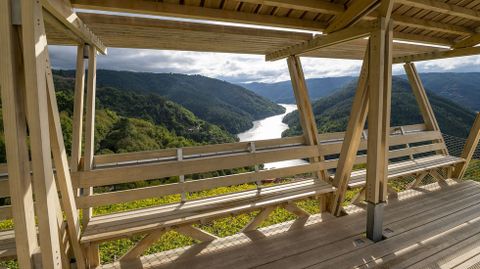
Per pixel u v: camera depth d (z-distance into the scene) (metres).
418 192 4.14
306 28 2.84
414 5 2.64
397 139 4.42
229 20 2.44
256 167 3.23
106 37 2.74
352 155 3.12
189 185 2.84
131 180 2.65
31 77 1.38
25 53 1.36
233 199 2.87
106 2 1.98
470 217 3.28
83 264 2.18
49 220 1.49
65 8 1.74
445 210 3.49
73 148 2.53
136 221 2.40
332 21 2.81
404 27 3.43
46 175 1.47
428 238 2.81
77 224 2.09
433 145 4.79
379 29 2.43
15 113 1.36
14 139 1.36
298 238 2.81
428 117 4.96
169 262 2.42
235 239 2.79
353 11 2.48
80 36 2.30
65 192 1.92
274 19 2.63
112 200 2.53
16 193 1.40
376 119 2.60
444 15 3.25
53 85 1.67
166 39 2.85
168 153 2.93
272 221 3.66
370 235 2.78
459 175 4.70
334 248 2.63
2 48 1.31
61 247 1.96
